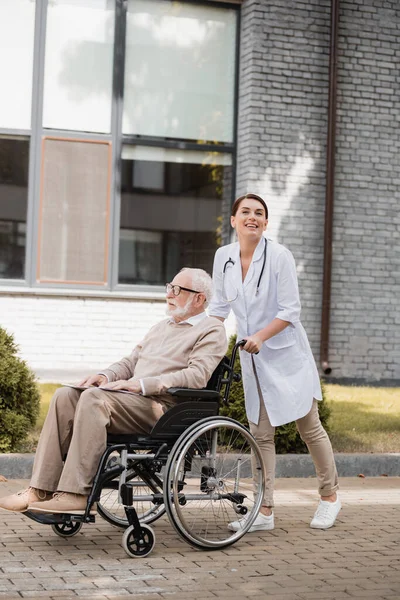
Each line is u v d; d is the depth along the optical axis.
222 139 15.63
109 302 15.05
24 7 14.75
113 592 5.14
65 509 5.83
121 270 15.18
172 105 15.41
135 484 6.25
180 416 6.15
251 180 15.31
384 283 16.03
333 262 15.78
